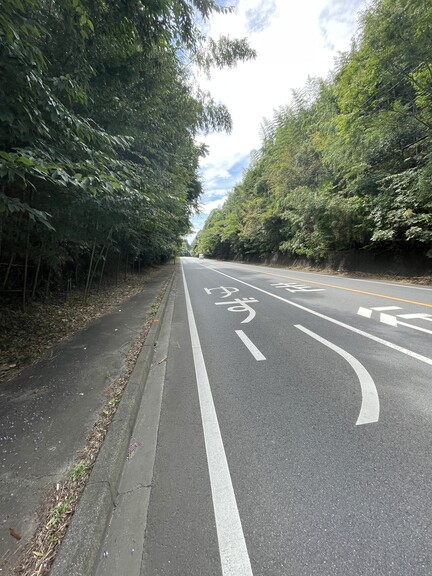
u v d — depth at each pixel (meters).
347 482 1.75
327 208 12.86
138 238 10.98
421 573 1.25
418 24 6.82
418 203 9.03
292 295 8.28
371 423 2.28
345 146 11.30
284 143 21.78
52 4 3.16
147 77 5.02
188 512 1.61
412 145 9.59
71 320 5.56
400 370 3.13
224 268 23.95
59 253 5.60
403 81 8.77
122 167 3.93
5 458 1.95
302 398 2.71
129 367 3.42
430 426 2.21
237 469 1.91
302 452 2.02
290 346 4.08
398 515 1.52
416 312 5.46
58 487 1.71
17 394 2.81
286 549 1.38
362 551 1.35
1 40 2.08
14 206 2.30
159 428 2.42
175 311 7.09
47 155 2.66
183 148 8.28
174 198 7.58
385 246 11.67
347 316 5.48
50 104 2.60
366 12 7.66
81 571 1.29
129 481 1.88
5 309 5.27
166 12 3.66
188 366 3.67
